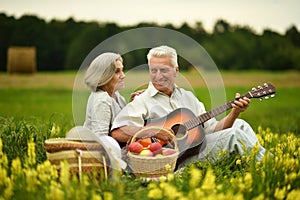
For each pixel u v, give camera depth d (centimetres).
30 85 1995
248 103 585
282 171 515
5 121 689
